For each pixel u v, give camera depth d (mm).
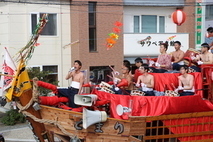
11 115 17938
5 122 17719
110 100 9789
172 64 12383
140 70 10883
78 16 21906
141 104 9586
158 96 9727
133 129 9195
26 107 9125
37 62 22234
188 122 10008
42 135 9586
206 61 11906
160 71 11633
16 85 9047
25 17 21562
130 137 9227
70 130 9070
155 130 10141
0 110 21016
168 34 24719
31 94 9281
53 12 22203
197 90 10688
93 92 10469
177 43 12734
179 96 9844
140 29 25281
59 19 22469
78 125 8914
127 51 23859
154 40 24422
